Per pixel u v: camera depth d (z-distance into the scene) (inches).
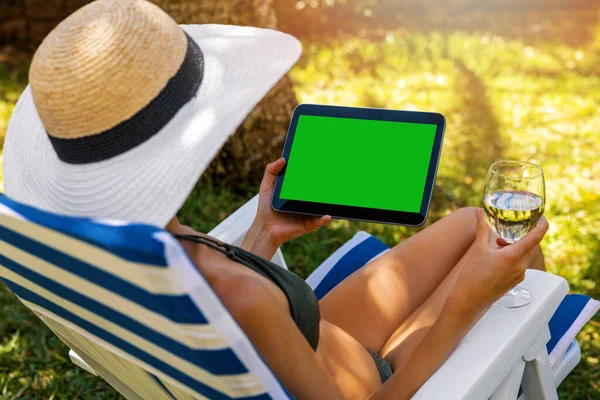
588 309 83.7
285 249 152.9
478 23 342.6
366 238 103.2
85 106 52.9
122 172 54.2
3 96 251.6
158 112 54.3
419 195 76.1
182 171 53.7
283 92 179.6
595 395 112.0
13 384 116.8
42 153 61.8
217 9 169.6
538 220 75.3
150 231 43.2
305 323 62.7
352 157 78.7
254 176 180.1
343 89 254.7
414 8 360.8
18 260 57.0
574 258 147.0
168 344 51.8
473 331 66.9
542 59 283.1
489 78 261.1
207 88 57.5
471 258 63.4
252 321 55.8
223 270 58.1
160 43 54.7
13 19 315.3
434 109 233.3
